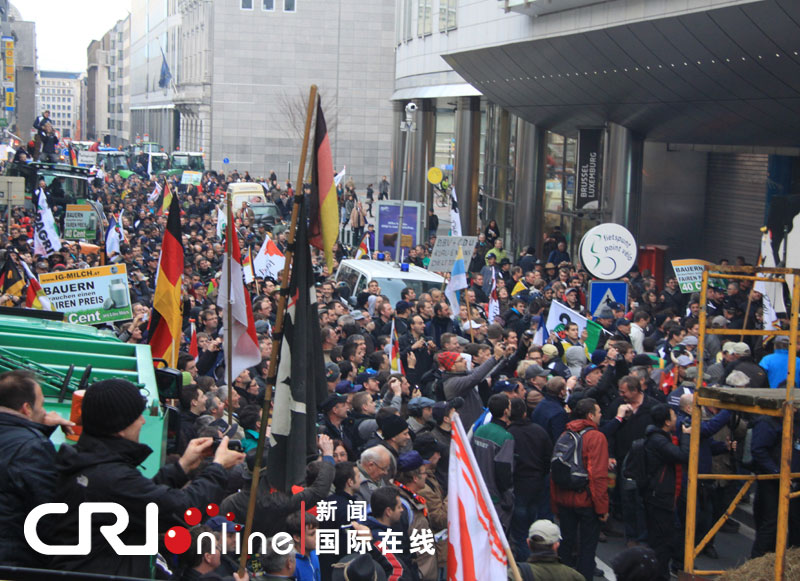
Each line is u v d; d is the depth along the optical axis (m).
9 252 14.92
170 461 5.96
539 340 14.25
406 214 29.83
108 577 3.37
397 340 12.67
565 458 8.79
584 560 8.90
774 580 6.64
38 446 4.31
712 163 30.27
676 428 9.27
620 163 27.64
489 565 4.98
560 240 26.92
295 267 5.23
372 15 75.69
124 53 167.50
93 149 81.44
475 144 44.47
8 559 4.15
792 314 6.25
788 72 18.44
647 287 20.72
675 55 20.39
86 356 6.00
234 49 75.62
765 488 8.85
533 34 24.64
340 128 76.31
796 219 16.42
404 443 8.05
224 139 76.31
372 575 5.98
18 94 155.38
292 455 5.17
